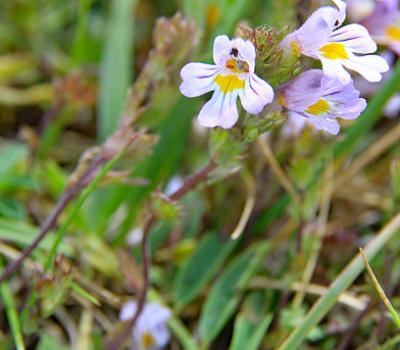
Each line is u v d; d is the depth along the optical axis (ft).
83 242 0.47
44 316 0.40
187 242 0.48
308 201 0.43
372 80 0.35
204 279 0.46
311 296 0.46
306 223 0.46
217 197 0.48
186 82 0.35
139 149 0.41
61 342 0.44
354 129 0.48
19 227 0.46
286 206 0.49
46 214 0.50
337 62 0.34
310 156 0.42
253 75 0.34
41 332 0.42
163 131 0.49
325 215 0.47
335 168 0.49
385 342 0.41
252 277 0.46
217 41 0.35
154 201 0.39
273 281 0.46
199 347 0.44
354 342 0.44
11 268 0.42
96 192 0.49
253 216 0.49
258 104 0.34
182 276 0.46
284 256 0.47
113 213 0.49
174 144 0.49
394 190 0.42
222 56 0.35
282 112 0.36
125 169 0.44
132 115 0.42
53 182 0.49
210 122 0.35
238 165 0.38
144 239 0.40
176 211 0.39
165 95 0.42
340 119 0.46
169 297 0.47
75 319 0.46
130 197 0.49
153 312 0.43
